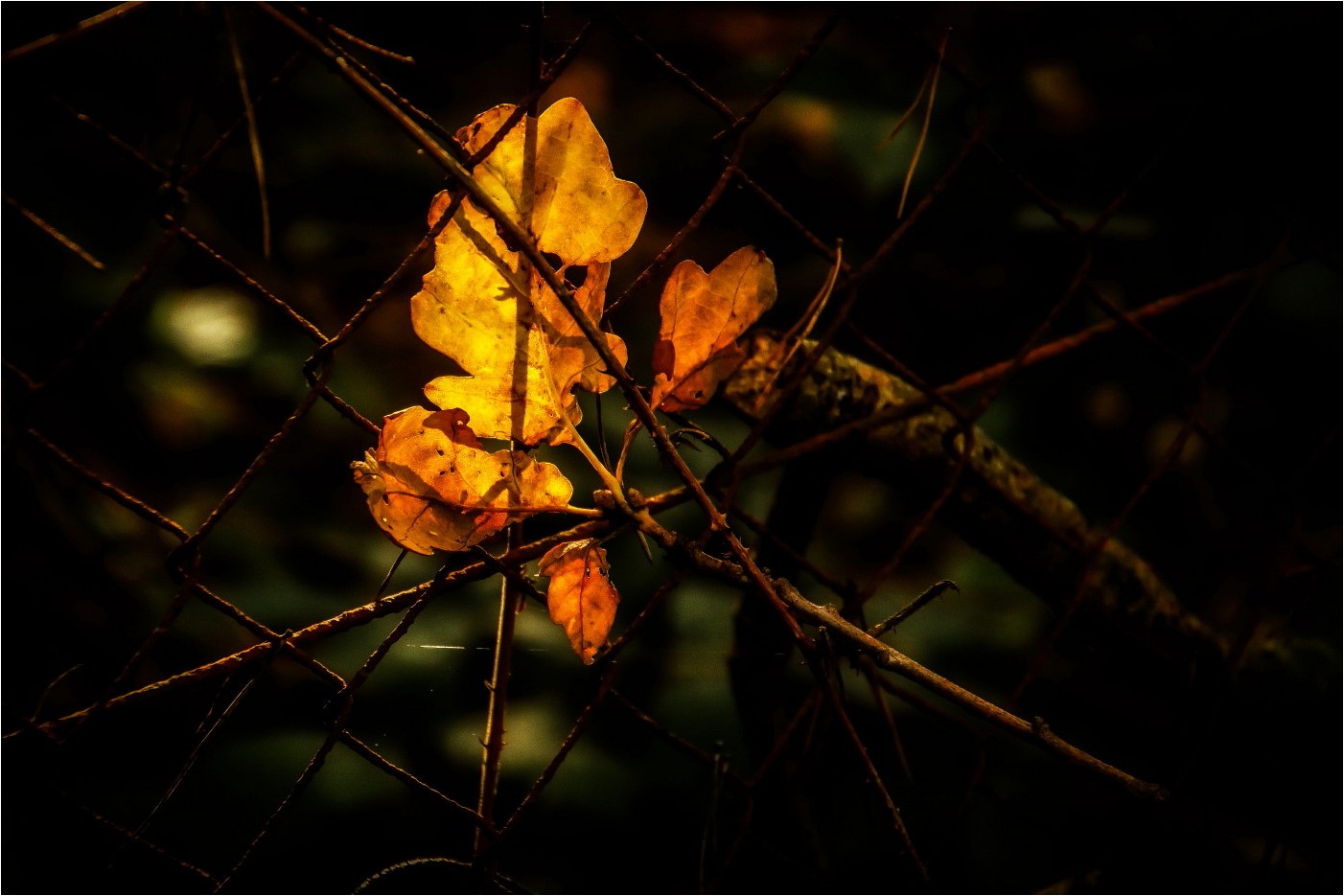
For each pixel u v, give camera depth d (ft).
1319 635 3.76
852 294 3.39
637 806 3.96
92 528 4.19
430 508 3.22
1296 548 3.80
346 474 4.97
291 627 4.19
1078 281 3.58
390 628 4.29
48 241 4.83
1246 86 4.43
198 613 4.19
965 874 3.95
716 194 3.29
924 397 3.50
